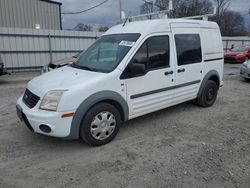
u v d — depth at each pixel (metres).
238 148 4.12
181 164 3.62
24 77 12.86
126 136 4.61
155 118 5.56
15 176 3.35
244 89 9.08
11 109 6.39
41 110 3.82
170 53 5.05
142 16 6.11
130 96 4.45
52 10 22.81
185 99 5.64
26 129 4.94
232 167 3.54
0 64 11.06
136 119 5.49
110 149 4.11
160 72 4.86
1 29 14.10
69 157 3.86
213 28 6.25
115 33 5.07
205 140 4.44
